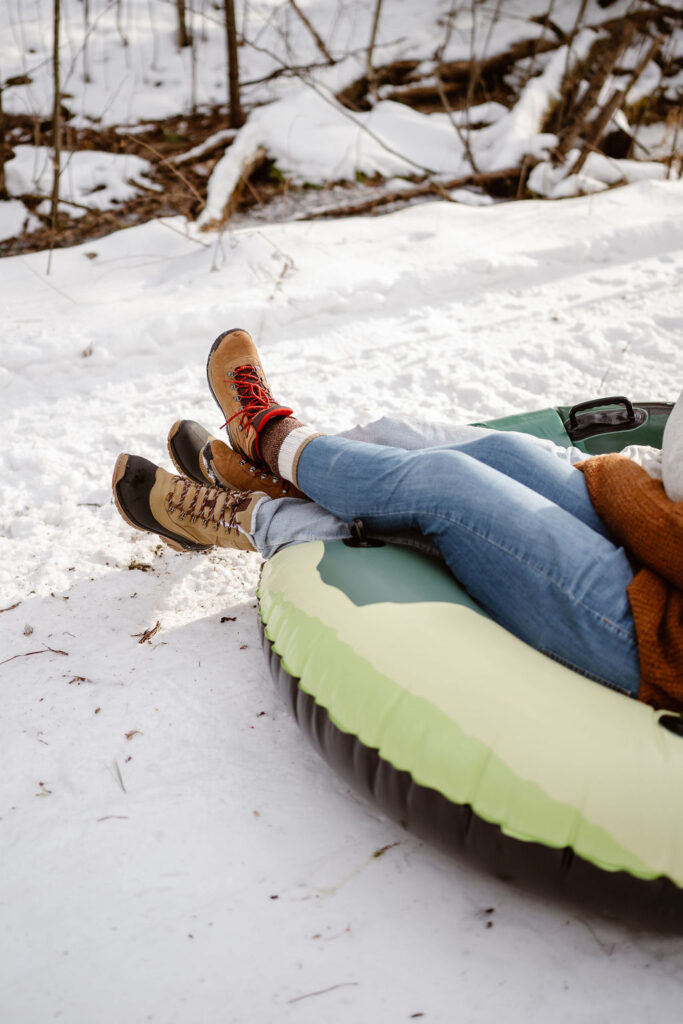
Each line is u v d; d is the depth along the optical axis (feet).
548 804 3.79
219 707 5.69
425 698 4.16
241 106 16.80
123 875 4.58
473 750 3.96
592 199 15.20
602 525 5.02
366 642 4.46
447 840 4.12
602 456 5.31
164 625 6.44
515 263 12.80
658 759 3.82
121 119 16.16
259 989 4.07
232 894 4.49
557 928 4.36
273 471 6.12
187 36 18.07
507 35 18.48
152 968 4.16
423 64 18.06
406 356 10.73
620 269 13.03
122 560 7.13
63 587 6.77
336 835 4.84
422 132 17.07
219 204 14.32
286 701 4.85
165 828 4.84
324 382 10.09
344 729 4.35
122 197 14.73
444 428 6.25
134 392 9.91
